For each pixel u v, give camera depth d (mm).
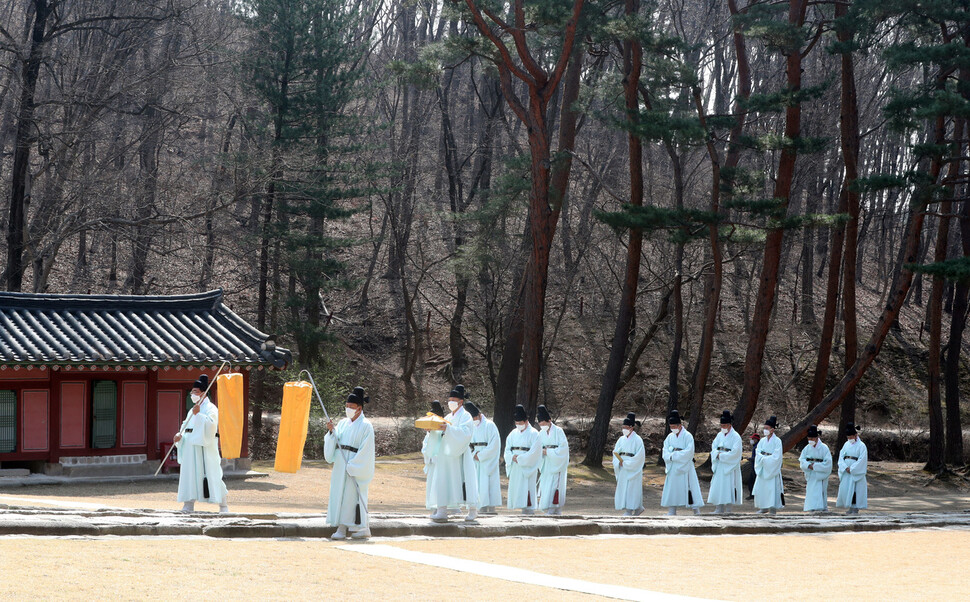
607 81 34281
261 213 43031
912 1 28047
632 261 34250
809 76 54375
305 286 41438
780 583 9914
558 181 34750
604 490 28234
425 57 32031
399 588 8500
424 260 46000
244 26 41406
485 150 47875
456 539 11953
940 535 15508
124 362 22688
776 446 21141
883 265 59188
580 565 10422
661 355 48750
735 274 51875
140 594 7625
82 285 45469
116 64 33906
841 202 37406
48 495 19422
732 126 32062
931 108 26531
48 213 34375
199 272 49031
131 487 21891
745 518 17484
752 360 31422
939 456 34656
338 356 41938
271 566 9180
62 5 38000
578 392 45875
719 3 51500
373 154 49406
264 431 38469
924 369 49812
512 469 18234
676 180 34656
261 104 41062
